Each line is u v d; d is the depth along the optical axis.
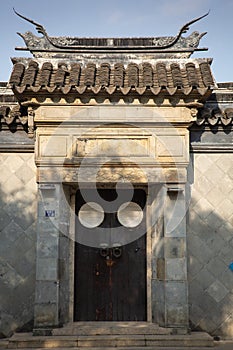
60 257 8.45
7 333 8.50
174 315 8.21
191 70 8.87
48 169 8.45
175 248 8.39
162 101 8.39
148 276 9.17
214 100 9.40
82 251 9.34
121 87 8.03
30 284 8.66
